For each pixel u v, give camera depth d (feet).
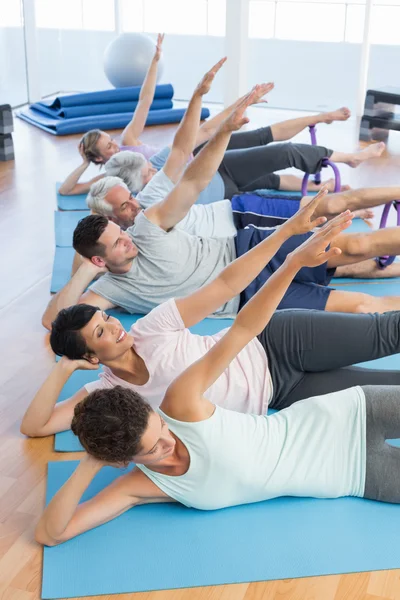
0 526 7.70
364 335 8.65
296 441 7.54
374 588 6.71
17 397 10.12
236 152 14.85
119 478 7.59
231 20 25.75
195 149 15.81
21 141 24.62
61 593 6.73
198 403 7.00
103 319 7.97
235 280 7.81
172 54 33.06
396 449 7.66
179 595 6.68
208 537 7.33
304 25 32.65
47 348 11.46
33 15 29.07
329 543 7.21
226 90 26.68
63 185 18.37
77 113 26.37
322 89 31.01
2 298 13.23
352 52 30.78
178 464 7.23
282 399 8.75
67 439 9.01
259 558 7.06
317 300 10.79
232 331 6.81
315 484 7.57
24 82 29.84
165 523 7.54
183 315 8.15
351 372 8.83
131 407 6.50
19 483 8.37
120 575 6.90
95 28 31.81
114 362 8.15
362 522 7.47
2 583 6.93
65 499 7.00
